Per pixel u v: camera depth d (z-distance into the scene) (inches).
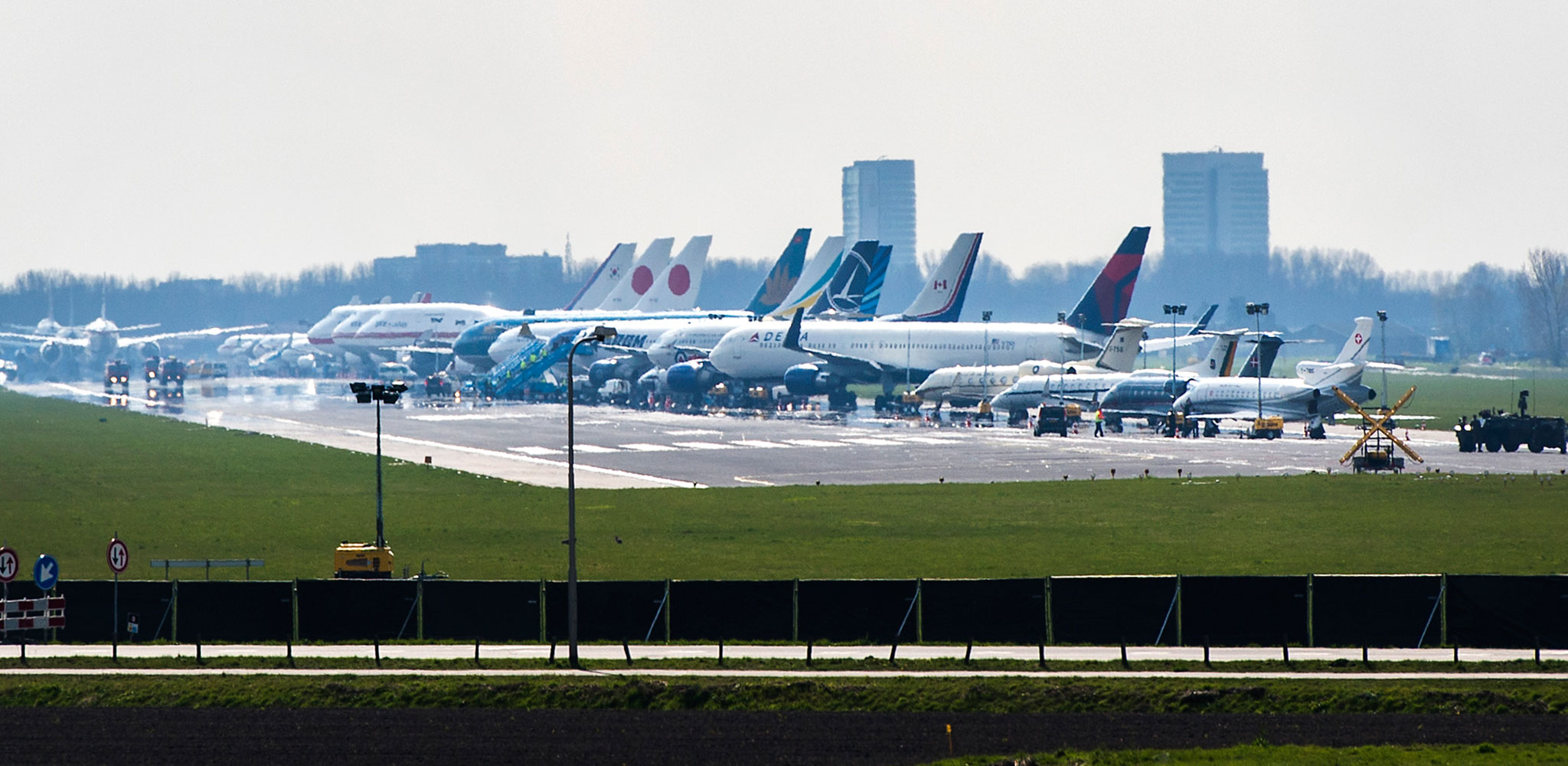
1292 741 7145.7
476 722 7618.1
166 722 7647.6
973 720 7559.1
